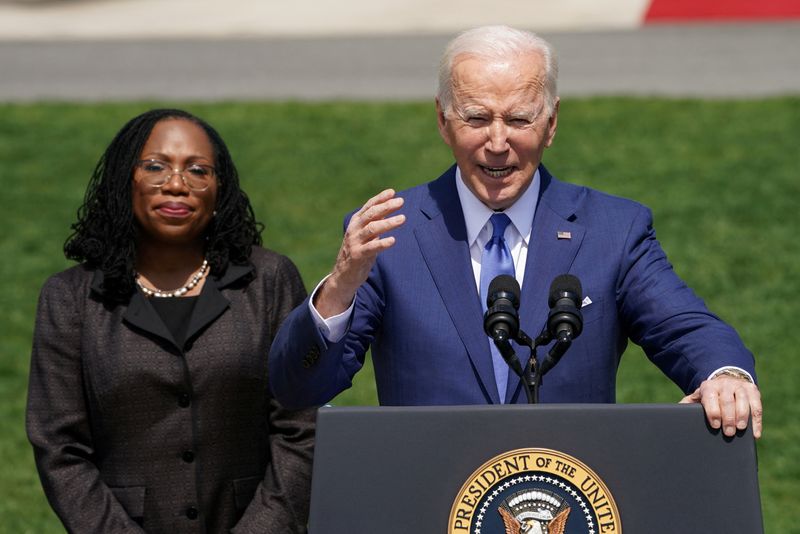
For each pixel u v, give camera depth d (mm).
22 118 53406
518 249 14383
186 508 15000
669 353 13500
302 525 15102
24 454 29766
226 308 15438
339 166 47594
